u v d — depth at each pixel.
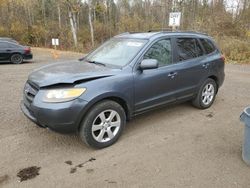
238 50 17.75
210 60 5.98
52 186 3.34
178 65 5.23
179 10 28.67
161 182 3.41
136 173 3.60
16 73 11.30
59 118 3.80
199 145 4.40
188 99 5.71
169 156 4.04
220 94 7.68
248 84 9.26
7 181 3.42
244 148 3.84
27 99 4.29
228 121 5.49
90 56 5.41
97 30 40.72
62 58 19.16
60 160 3.92
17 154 4.07
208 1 33.50
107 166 3.77
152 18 40.78
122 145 4.38
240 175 3.55
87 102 3.92
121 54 4.87
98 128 4.18
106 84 4.12
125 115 4.52
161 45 5.04
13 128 4.96
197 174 3.58
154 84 4.79
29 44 38.72
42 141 4.49
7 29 40.91
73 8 31.89
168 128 5.08
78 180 3.45
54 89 3.88
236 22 28.22
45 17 46.66
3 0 45.34
